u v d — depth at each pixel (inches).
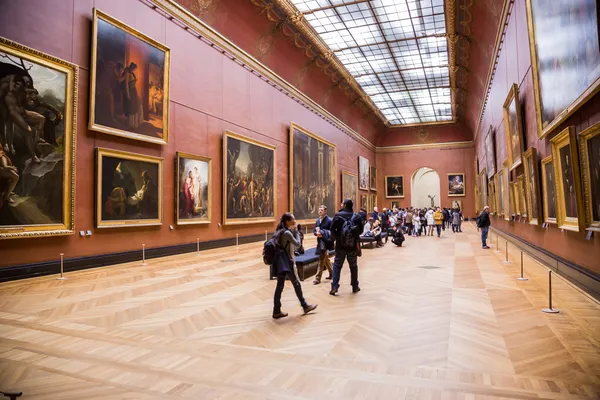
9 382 139.3
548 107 314.3
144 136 466.6
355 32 814.5
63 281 341.7
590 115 233.6
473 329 199.2
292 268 229.9
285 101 859.4
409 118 1537.9
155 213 485.4
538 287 304.2
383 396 126.6
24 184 335.9
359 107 1307.8
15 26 337.7
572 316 219.1
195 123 569.3
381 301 265.1
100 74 412.2
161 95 497.0
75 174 382.9
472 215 1530.5
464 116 1414.9
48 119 357.1
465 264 439.8
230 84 657.6
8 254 328.8
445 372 146.1
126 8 457.1
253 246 648.4
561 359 156.7
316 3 703.1
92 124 398.9
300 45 832.9
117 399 126.0
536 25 335.0
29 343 182.7
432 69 1025.5
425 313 232.7
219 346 178.4
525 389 130.4
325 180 1057.5
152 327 208.5
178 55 540.7
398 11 728.3
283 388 133.8
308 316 229.6
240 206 668.7
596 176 231.0
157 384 137.6
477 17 658.2
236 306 254.7
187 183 545.3
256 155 722.2
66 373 147.6
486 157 904.9
